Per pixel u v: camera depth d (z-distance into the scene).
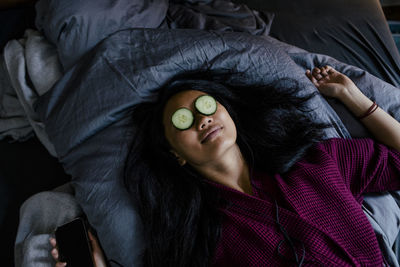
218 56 1.06
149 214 0.93
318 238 0.77
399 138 0.94
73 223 0.94
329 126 1.01
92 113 1.00
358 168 0.90
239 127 1.00
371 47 1.32
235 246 0.82
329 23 1.40
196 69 1.05
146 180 0.97
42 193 1.09
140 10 1.16
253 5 1.53
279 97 1.04
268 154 0.94
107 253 0.96
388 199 0.96
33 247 0.97
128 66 1.02
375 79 1.13
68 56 1.11
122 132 1.00
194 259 0.87
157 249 0.90
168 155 0.97
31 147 1.31
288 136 1.01
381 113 1.00
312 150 0.94
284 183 0.86
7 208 1.19
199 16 1.26
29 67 1.20
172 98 0.90
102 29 1.08
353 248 0.79
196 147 0.82
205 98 0.85
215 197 0.88
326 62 1.20
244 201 0.84
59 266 0.89
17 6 1.47
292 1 1.50
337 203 0.81
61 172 1.25
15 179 1.24
